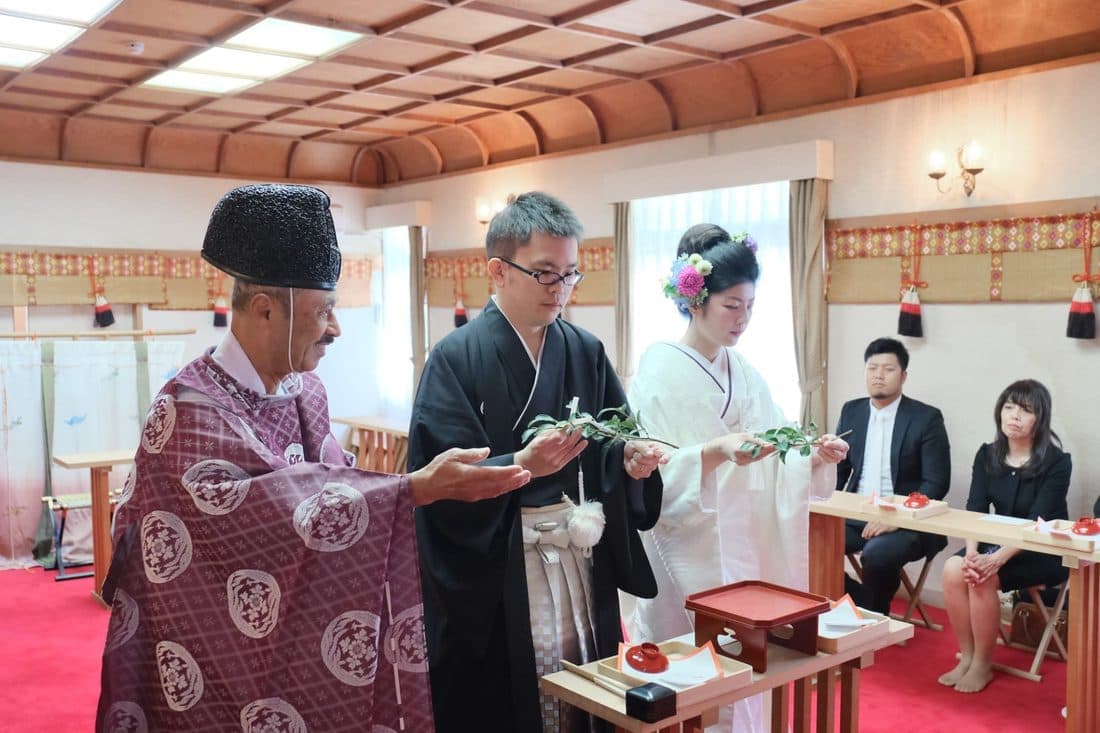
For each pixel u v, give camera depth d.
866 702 3.76
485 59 5.93
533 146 7.68
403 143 8.90
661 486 2.23
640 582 2.25
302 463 1.50
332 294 1.52
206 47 5.52
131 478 1.49
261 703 1.38
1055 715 3.62
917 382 5.22
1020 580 3.96
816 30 5.18
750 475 2.70
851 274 5.48
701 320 2.64
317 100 7.15
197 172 8.37
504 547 1.98
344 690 1.40
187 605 1.40
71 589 5.63
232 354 1.50
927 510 3.73
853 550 4.68
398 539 1.46
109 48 5.61
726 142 6.15
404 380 9.23
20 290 7.52
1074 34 4.56
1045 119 4.65
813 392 5.57
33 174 7.61
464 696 2.06
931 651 4.37
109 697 1.43
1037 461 4.15
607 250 7.03
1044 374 4.72
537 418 1.88
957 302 5.03
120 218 8.02
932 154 4.97
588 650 2.12
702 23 5.14
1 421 6.25
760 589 2.29
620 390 2.29
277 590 1.38
